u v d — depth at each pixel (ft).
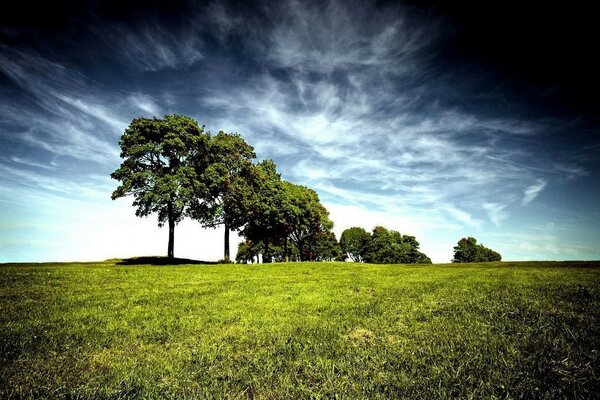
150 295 50.24
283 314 36.73
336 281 66.69
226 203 132.67
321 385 17.52
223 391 17.17
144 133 117.08
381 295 47.96
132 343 27.02
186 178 112.57
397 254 291.99
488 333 25.64
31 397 16.70
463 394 15.69
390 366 19.65
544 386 16.08
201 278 74.69
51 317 35.86
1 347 25.22
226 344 26.05
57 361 22.75
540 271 75.41
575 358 19.49
